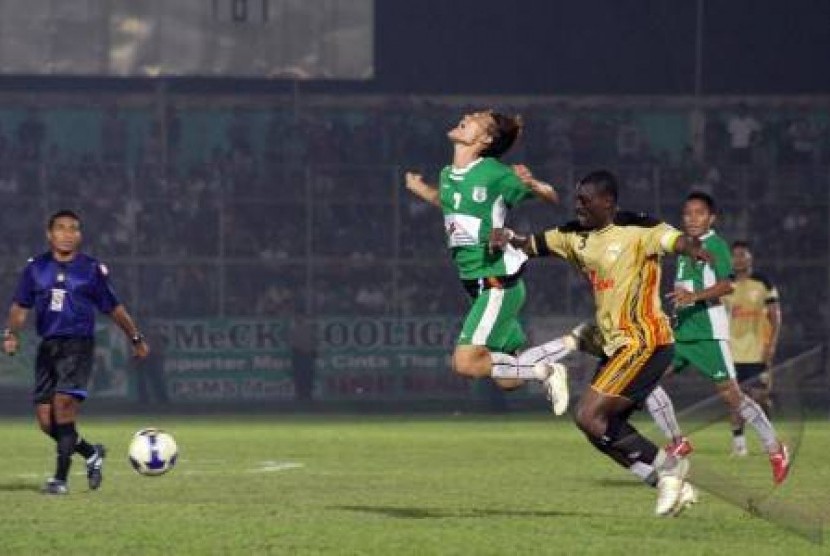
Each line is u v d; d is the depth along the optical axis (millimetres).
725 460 53469
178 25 117000
